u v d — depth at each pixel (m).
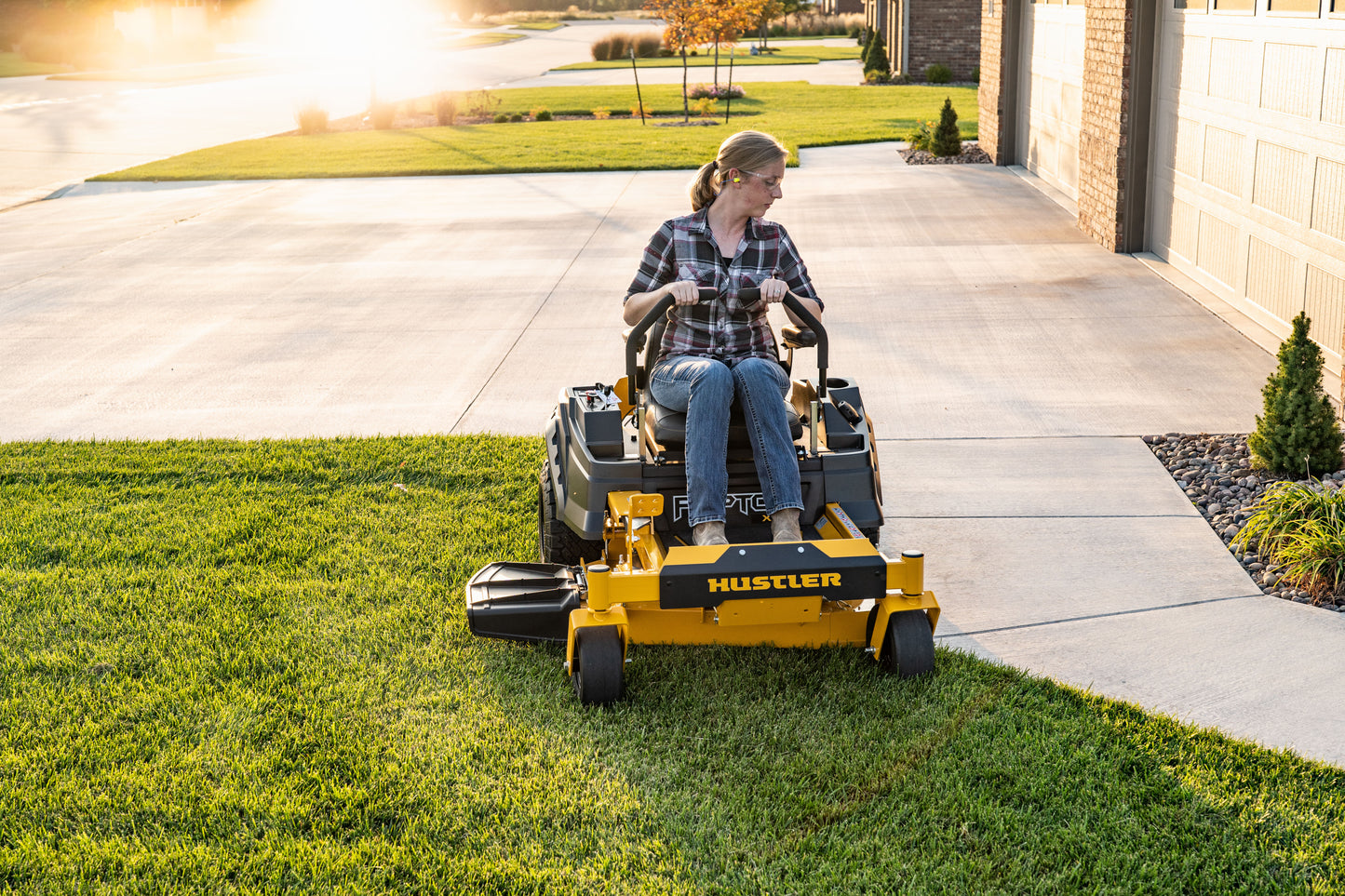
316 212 14.95
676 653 4.18
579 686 3.86
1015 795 3.34
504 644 4.28
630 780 3.45
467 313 9.69
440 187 16.75
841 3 71.94
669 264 4.12
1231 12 8.80
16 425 7.14
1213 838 3.14
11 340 9.20
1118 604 4.63
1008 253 11.28
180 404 7.51
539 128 24.80
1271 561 4.93
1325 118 7.27
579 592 4.10
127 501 5.86
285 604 4.63
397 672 4.09
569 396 4.49
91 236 13.77
